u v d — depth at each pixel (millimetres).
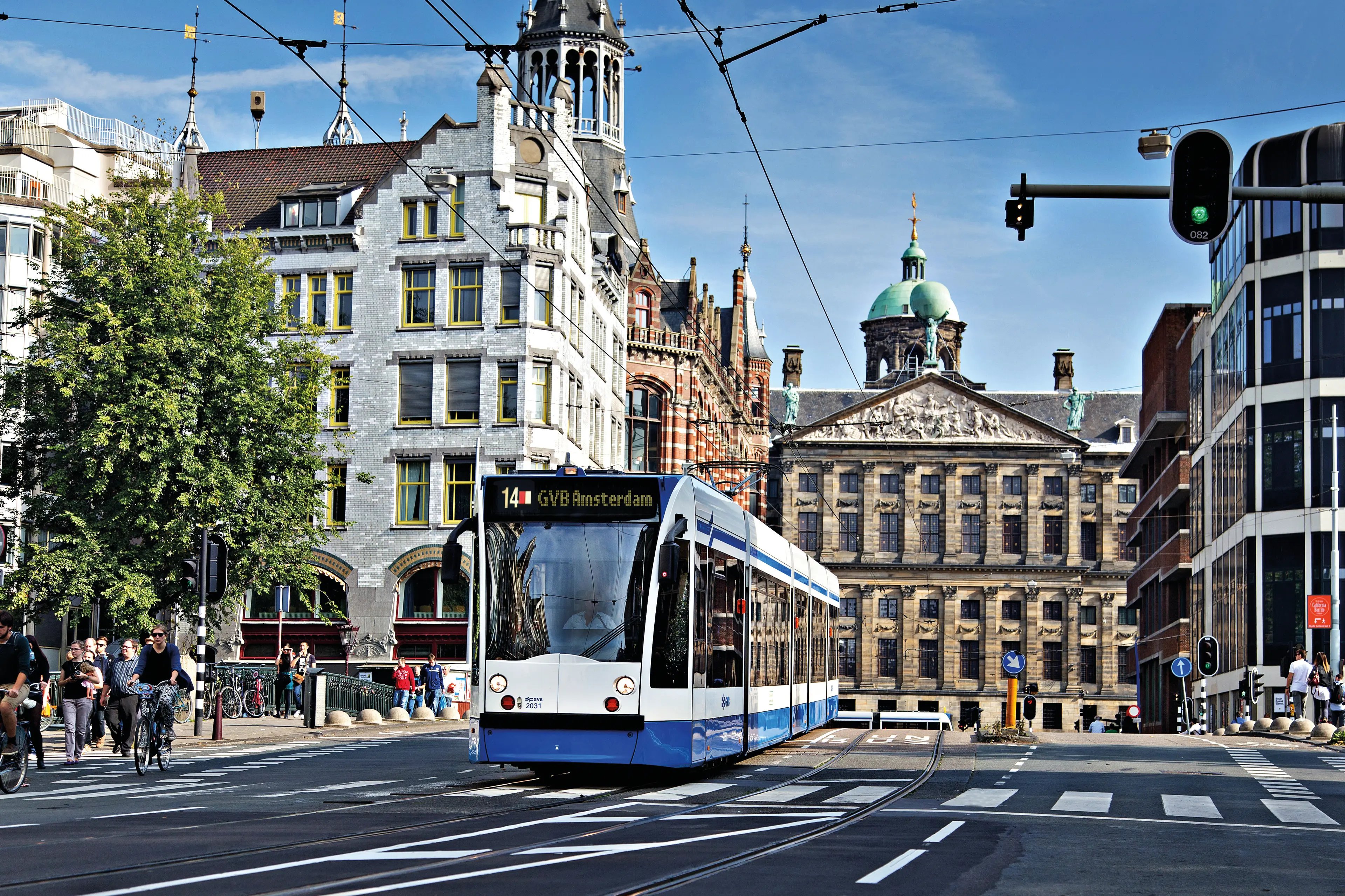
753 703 24266
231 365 40062
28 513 39844
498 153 57938
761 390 112625
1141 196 18359
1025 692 102500
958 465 111062
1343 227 54562
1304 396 54625
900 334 131875
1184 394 77875
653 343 75125
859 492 111562
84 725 24391
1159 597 80312
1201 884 10805
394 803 16656
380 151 62812
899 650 109562
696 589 20312
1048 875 11078
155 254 40219
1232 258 60125
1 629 18203
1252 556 55812
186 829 13703
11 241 52406
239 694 41156
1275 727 40281
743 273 107188
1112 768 23344
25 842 12602
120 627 38500
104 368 38688
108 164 60094
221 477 39125
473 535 19906
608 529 19625
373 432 57406
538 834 13453
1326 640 53469
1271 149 56062
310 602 56188
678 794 18172
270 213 60906
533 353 57000
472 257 57500
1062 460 110375
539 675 19203
